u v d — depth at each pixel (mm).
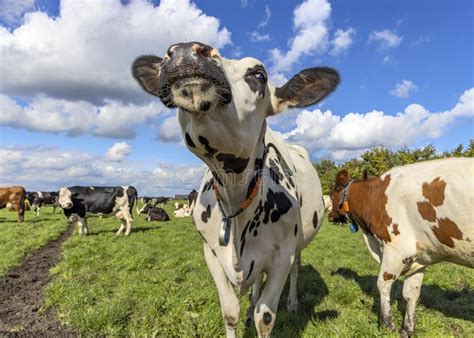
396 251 4402
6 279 7188
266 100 2508
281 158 3537
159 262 8656
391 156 39688
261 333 3049
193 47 1777
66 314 4918
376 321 4836
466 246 3773
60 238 14453
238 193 2611
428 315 5004
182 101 1800
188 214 27031
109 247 10703
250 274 2975
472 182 3680
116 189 14570
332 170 39906
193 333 4199
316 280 6906
